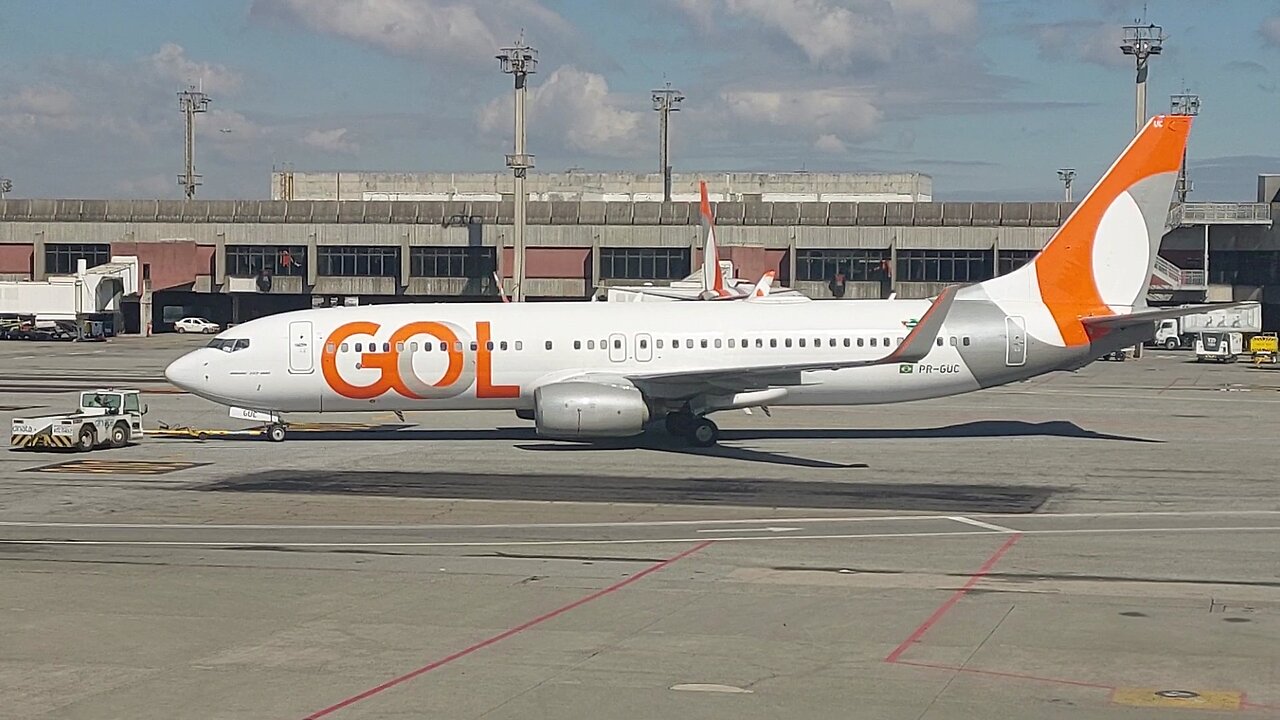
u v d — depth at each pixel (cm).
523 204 11431
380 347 5019
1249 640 2195
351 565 2880
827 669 2016
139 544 3148
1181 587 2644
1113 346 5222
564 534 3297
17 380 8244
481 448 4984
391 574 2777
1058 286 5244
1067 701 1852
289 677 1981
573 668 2023
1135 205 5225
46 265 14575
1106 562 2917
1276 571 2816
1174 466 4503
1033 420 5925
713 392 5031
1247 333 12431
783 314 5203
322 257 14062
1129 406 6619
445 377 5028
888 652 2117
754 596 2553
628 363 5066
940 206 13000
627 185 19100
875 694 1886
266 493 3956
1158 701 1853
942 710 1809
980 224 12912
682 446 5025
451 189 19300
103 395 5309
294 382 5012
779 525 3425
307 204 14038
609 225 13525
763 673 1995
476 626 2303
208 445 5103
